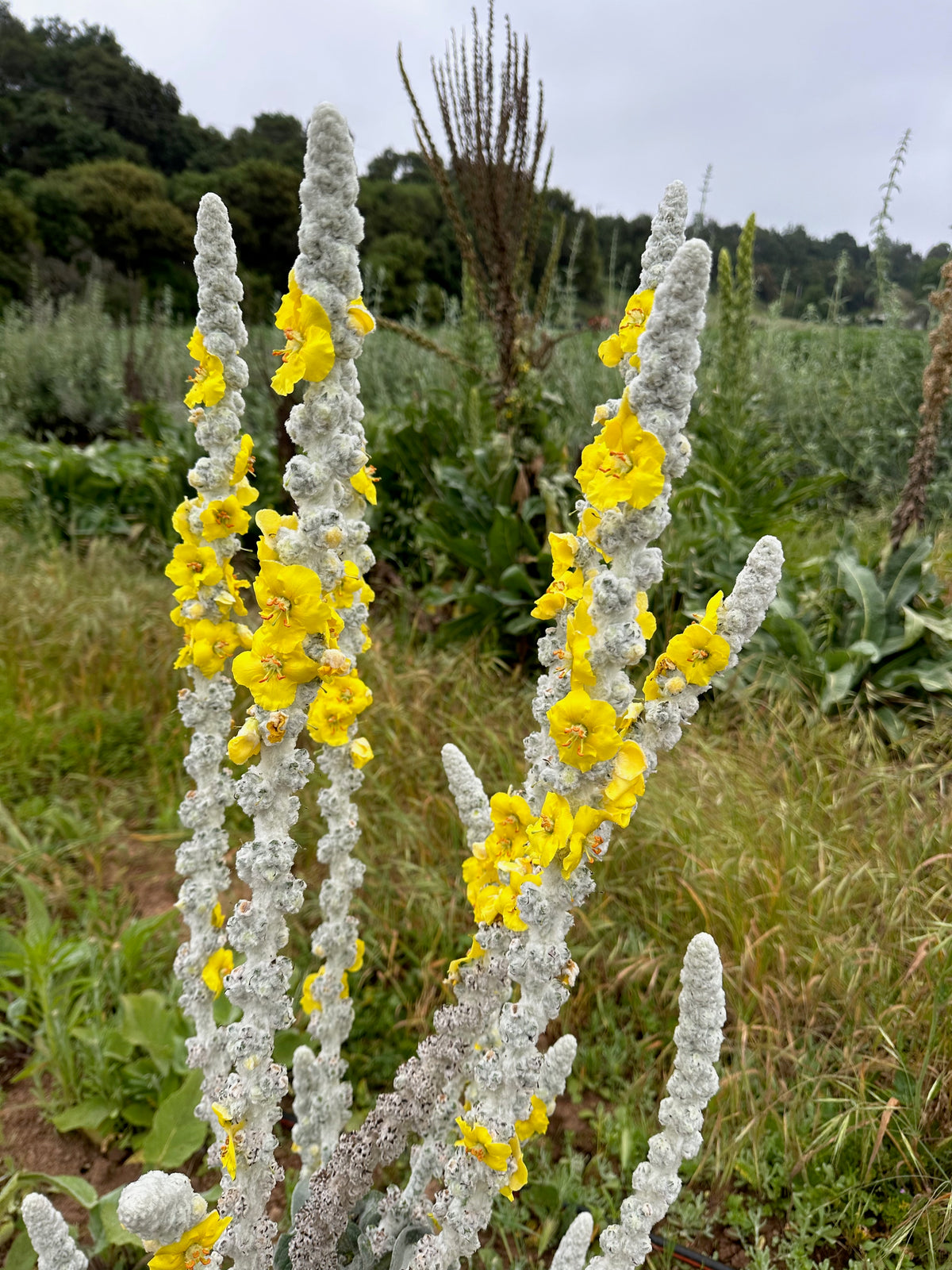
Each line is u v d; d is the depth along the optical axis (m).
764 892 2.50
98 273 13.23
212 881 1.43
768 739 3.42
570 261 7.68
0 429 8.95
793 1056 2.10
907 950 2.34
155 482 6.42
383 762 3.25
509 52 3.82
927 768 3.17
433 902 2.59
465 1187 1.03
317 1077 1.47
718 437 5.85
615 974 2.51
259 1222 1.11
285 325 0.98
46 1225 0.84
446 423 5.04
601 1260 0.99
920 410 3.77
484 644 4.24
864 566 4.26
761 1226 1.93
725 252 5.59
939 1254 1.82
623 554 0.87
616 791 0.87
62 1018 2.20
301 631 0.96
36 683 3.99
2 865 2.91
